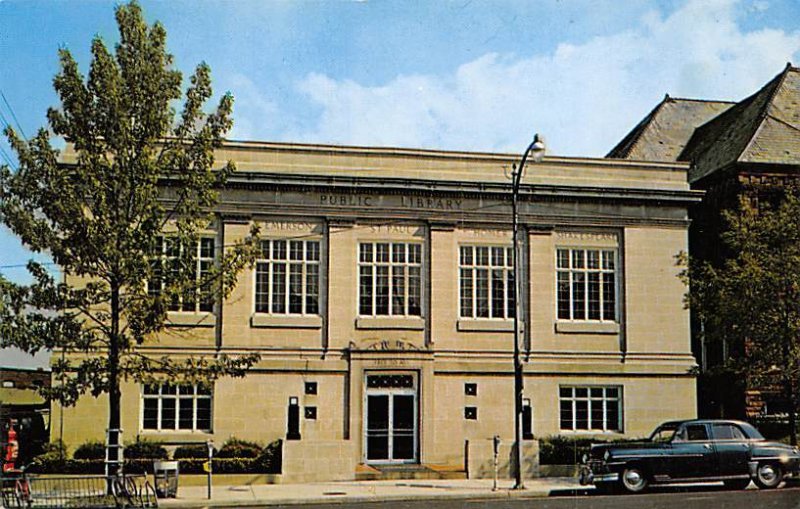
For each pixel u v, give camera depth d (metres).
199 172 25.47
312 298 32.00
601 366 33.34
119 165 24.25
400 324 32.19
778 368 29.88
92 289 24.19
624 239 34.19
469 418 32.22
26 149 23.83
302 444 27.91
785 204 31.05
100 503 23.17
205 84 25.38
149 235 24.00
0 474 25.58
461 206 33.09
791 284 29.08
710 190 39.03
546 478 28.70
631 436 33.16
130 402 30.33
